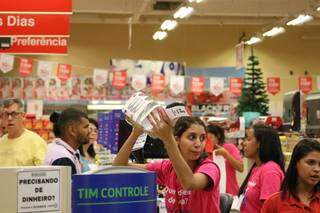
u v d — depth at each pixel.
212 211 2.43
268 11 15.34
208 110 13.48
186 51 16.89
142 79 12.20
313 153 2.70
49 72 11.41
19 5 5.95
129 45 15.62
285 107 7.86
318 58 17.27
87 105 12.41
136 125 2.23
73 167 3.13
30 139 4.66
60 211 1.46
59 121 3.32
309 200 2.75
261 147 3.46
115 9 14.82
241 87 12.38
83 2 14.60
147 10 15.17
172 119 2.08
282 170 3.45
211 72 16.06
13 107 4.60
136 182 1.53
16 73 14.91
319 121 6.24
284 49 17.27
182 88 12.08
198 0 11.01
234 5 15.22
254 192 3.38
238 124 8.22
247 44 15.70
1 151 4.59
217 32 17.00
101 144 5.77
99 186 1.50
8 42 5.95
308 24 17.00
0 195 1.42
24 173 1.44
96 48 16.50
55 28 6.01
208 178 2.36
